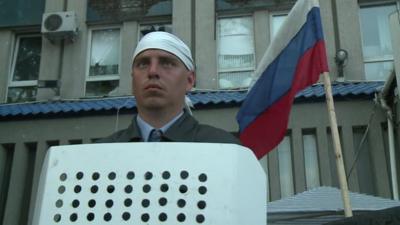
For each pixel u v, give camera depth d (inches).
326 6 378.0
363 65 361.1
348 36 367.9
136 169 55.8
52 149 58.0
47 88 384.8
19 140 351.9
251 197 56.4
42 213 55.5
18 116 355.3
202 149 56.2
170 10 399.9
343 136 319.6
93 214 54.9
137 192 55.1
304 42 211.9
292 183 324.5
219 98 338.3
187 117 88.4
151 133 85.5
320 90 332.2
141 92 86.5
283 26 222.8
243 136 228.8
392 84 291.0
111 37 407.2
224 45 390.3
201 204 54.5
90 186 55.8
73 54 395.9
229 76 381.7
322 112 326.0
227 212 54.2
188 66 89.7
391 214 51.4
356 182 309.4
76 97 383.2
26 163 351.9
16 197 339.6
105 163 56.3
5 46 407.5
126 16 402.6
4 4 418.3
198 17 392.2
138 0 405.7
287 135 334.3
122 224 54.2
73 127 348.5
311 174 324.5
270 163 323.6
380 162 309.9
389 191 304.0
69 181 56.3
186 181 55.2
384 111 313.0
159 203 54.6
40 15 412.5
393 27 273.3
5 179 352.8
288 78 215.6
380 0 380.2
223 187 55.0
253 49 386.0
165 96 85.8
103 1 408.8
